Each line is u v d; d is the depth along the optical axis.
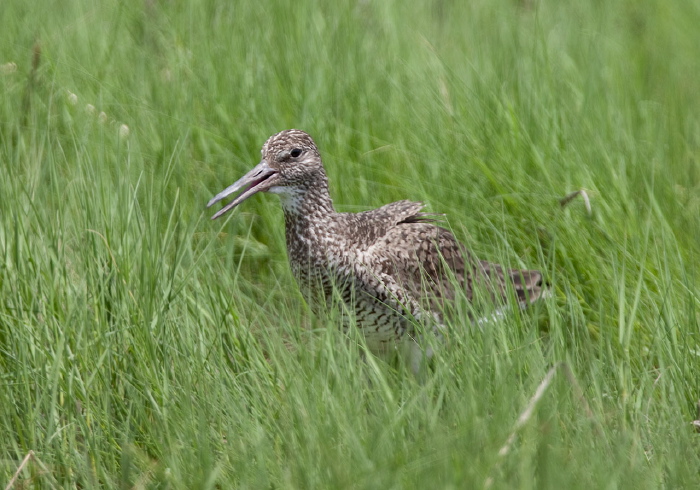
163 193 11.17
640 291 10.80
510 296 10.27
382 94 14.21
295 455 8.13
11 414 8.84
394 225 11.20
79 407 8.88
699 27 18.83
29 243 10.09
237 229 12.51
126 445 8.41
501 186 12.36
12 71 13.96
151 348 9.25
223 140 13.19
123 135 12.52
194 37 15.29
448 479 7.59
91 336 9.38
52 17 15.85
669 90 15.76
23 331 9.22
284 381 8.94
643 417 8.86
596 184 12.27
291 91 13.93
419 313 10.80
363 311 10.82
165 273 10.26
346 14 15.78
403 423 8.45
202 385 9.03
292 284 12.01
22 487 8.38
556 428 8.14
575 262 11.59
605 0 19.05
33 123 12.60
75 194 10.88
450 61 15.27
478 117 13.30
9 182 10.66
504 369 9.02
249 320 10.90
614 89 15.10
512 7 18.38
